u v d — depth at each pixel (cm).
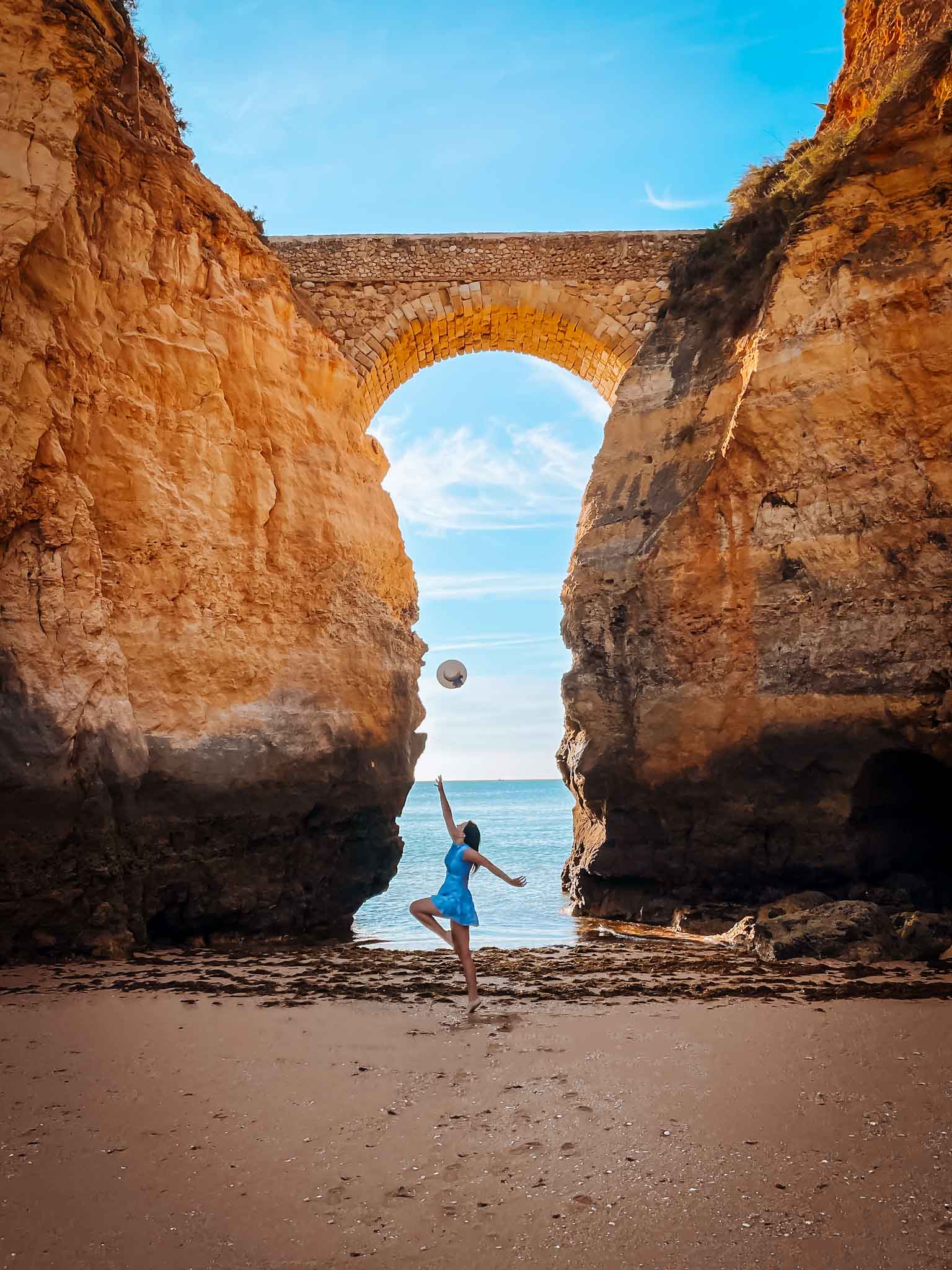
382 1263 368
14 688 1082
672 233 2139
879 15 2000
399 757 1728
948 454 1465
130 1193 429
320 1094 570
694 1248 376
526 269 2133
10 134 1169
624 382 2016
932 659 1429
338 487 1711
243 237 1673
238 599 1483
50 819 1096
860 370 1550
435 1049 675
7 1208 413
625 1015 786
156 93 1652
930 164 1570
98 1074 612
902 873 1512
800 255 1653
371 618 1697
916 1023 741
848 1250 371
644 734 1725
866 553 1521
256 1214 409
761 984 956
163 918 1314
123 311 1389
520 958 1176
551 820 6000
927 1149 468
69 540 1180
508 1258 371
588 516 1959
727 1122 513
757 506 1664
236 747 1391
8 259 1126
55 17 1236
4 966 1048
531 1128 509
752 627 1634
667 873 1703
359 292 2123
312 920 1537
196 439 1448
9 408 1116
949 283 1488
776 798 1574
